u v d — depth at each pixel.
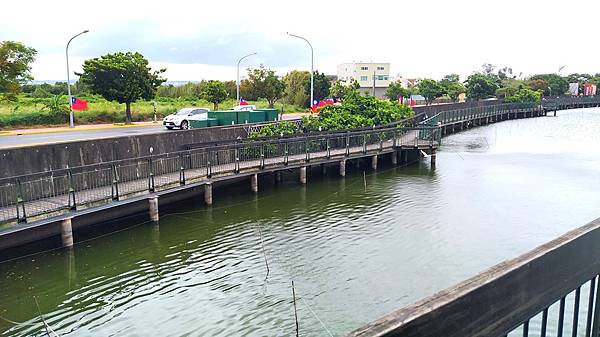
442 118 38.44
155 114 35.19
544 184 19.45
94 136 24.44
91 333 8.28
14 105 34.31
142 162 16.50
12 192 12.87
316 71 53.53
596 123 48.91
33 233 12.17
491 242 12.63
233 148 17.89
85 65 31.62
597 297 2.55
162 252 12.10
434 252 11.91
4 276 10.62
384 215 15.20
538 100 64.56
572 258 2.25
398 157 25.39
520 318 2.01
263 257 11.67
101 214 13.98
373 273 10.65
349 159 22.77
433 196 17.66
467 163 24.75
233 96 51.88
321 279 10.35
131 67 32.34
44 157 13.75
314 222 14.53
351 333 1.53
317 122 25.88
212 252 12.08
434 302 1.67
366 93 39.69
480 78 73.50
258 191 18.64
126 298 9.60
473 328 1.79
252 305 9.20
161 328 8.41
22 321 8.73
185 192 17.03
